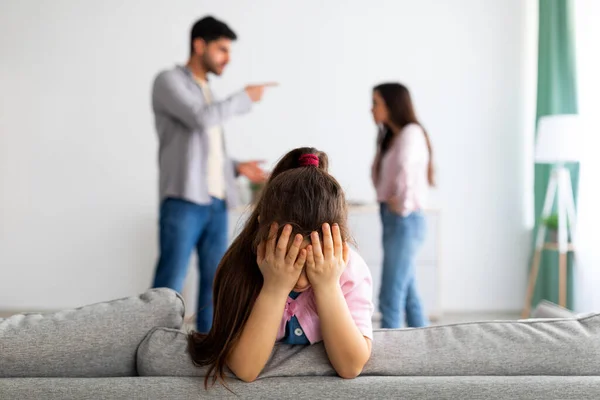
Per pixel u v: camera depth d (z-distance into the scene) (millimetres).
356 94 4723
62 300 4656
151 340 943
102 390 861
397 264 2861
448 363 924
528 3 4719
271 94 4711
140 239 4684
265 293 923
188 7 4656
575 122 3756
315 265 902
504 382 873
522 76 4738
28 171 4648
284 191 950
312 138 4723
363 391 868
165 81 3021
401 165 2820
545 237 4496
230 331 935
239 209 4223
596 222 3795
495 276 4746
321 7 4703
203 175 3029
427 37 4719
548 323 969
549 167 4402
